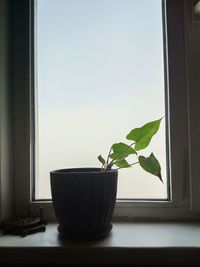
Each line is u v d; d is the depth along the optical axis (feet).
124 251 1.19
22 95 1.62
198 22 1.56
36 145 1.65
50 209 1.59
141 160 1.34
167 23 1.60
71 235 1.28
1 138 1.46
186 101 1.58
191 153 1.53
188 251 1.19
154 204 1.57
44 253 1.21
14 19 1.65
